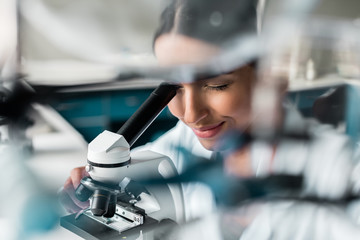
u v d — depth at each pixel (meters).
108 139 0.64
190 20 0.39
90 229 0.71
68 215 0.77
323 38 0.44
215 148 0.79
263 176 0.81
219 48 0.40
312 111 0.72
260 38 0.40
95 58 0.40
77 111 1.19
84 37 0.39
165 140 1.08
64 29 0.39
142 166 0.74
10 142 0.96
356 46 0.45
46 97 0.45
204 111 0.68
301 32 0.43
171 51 0.40
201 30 0.39
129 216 0.74
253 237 0.80
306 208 0.77
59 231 0.75
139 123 0.66
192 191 0.84
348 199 0.76
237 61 0.41
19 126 0.97
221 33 0.39
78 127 1.21
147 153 0.79
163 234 0.73
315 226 0.77
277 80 0.54
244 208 0.82
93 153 0.63
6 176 0.89
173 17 0.40
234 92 0.64
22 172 0.91
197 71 0.40
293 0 0.41
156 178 0.77
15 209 0.81
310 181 0.78
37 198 0.82
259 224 0.80
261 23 0.40
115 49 0.40
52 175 0.92
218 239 0.78
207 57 0.40
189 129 1.03
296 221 0.78
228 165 0.85
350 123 0.71
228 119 0.71
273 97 0.62
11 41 0.40
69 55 0.40
